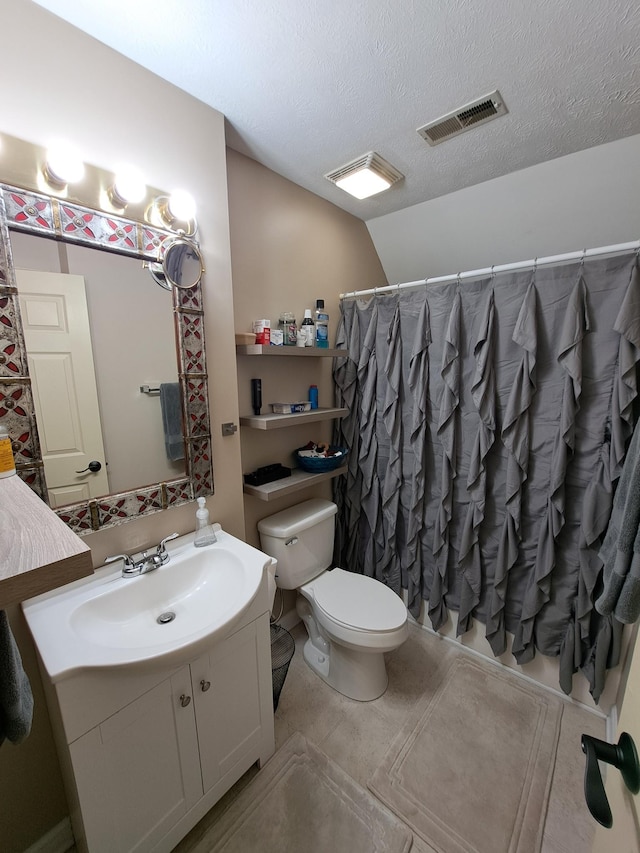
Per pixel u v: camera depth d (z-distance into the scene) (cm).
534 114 133
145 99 113
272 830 117
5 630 50
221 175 135
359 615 156
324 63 110
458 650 194
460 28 98
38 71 93
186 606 121
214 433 143
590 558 146
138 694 93
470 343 169
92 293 107
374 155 157
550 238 193
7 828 104
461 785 130
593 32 99
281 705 161
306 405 190
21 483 70
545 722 154
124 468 119
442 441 180
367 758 139
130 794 95
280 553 171
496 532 172
